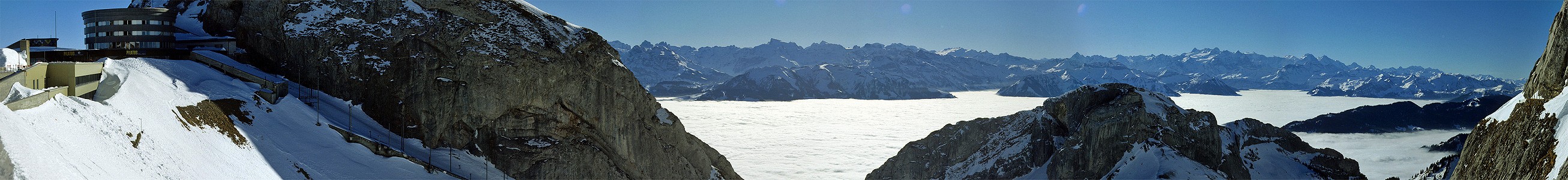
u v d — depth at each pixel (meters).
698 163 129.50
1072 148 113.25
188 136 81.25
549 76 108.88
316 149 94.38
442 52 109.50
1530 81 100.00
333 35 117.00
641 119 118.62
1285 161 115.25
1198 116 112.69
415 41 110.88
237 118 95.19
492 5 114.19
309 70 116.88
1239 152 113.56
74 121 67.94
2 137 54.59
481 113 106.62
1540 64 99.06
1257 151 115.88
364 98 112.00
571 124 109.62
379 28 115.19
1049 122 124.81
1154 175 100.81
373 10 117.81
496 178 102.75
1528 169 79.94
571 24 117.12
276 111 101.62
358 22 117.56
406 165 96.94
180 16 135.50
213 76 109.88
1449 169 129.00
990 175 123.88
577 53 112.00
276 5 124.62
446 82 107.38
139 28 122.19
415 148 104.81
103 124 71.19
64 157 59.88
